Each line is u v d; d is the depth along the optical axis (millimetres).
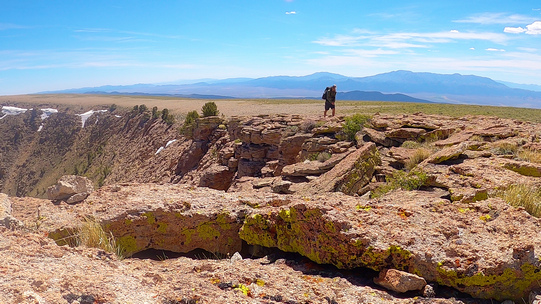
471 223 4762
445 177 8414
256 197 6734
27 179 165000
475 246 4230
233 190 17812
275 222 5504
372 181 12422
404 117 23156
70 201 6934
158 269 4363
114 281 3305
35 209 6566
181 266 4738
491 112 50500
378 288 4184
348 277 4469
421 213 5047
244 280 4000
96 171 115188
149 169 65875
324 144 20109
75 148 172375
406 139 17500
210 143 44250
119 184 7672
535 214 6023
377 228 4668
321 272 4602
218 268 4465
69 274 3266
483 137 15219
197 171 40031
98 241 5047
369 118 22312
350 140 19656
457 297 3986
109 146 138875
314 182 11414
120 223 5609
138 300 3023
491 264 3947
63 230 5207
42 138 195750
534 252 3943
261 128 27875
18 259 3447
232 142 34000
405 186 8953
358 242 4395
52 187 7191
